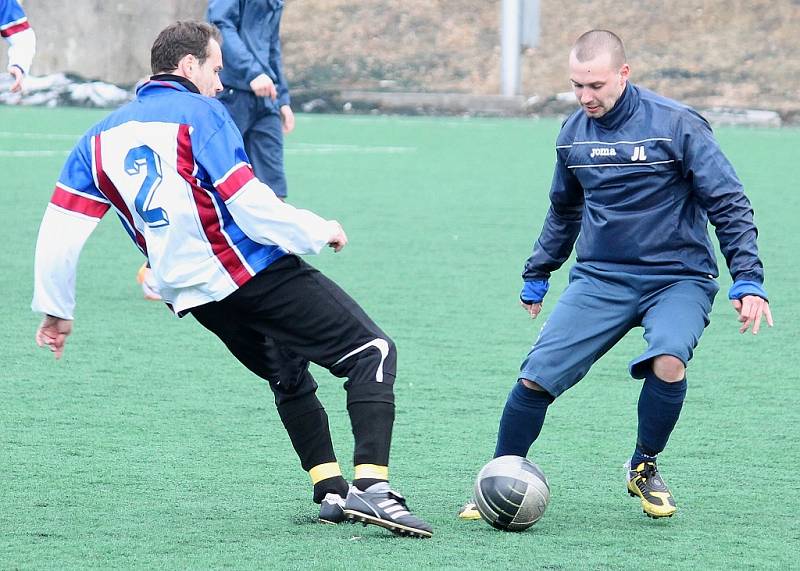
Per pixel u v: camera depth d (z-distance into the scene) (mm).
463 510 14414
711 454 17234
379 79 97500
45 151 59969
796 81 89688
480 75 96938
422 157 61281
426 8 104312
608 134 14523
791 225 40250
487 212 42844
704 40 95625
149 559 12688
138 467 16344
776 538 13672
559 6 101125
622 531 13906
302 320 13672
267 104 28172
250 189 12992
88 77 91812
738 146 66188
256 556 12820
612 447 17641
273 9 28547
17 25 27766
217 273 13406
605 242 14688
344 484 14547
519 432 14680
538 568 12500
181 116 13164
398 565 12547
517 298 28734
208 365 22359
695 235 14602
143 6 92562
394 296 28703
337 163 58188
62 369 21828
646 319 14523
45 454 16844
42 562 12562
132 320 26031
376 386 13688
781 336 25141
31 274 30688
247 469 16359
